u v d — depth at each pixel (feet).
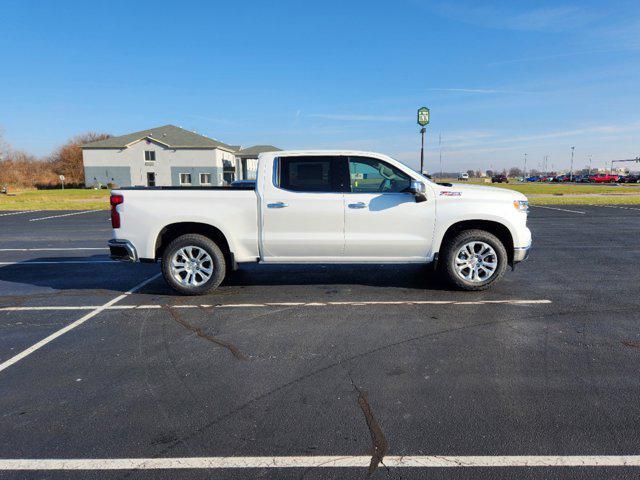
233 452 8.21
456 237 18.60
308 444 8.43
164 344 13.52
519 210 18.47
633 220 48.39
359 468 7.73
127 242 18.39
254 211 18.30
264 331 14.60
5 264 26.78
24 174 222.89
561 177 255.70
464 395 10.21
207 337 14.10
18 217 58.65
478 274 19.20
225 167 200.44
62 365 12.04
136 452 8.23
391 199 18.20
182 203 18.25
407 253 18.65
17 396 10.35
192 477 7.55
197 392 10.49
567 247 30.96
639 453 8.06
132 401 10.10
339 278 22.20
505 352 12.67
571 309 16.61
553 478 7.41
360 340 13.71
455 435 8.66
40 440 8.62
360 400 10.04
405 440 8.52
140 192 18.28
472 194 18.29
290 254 18.65
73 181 246.27
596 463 7.79
